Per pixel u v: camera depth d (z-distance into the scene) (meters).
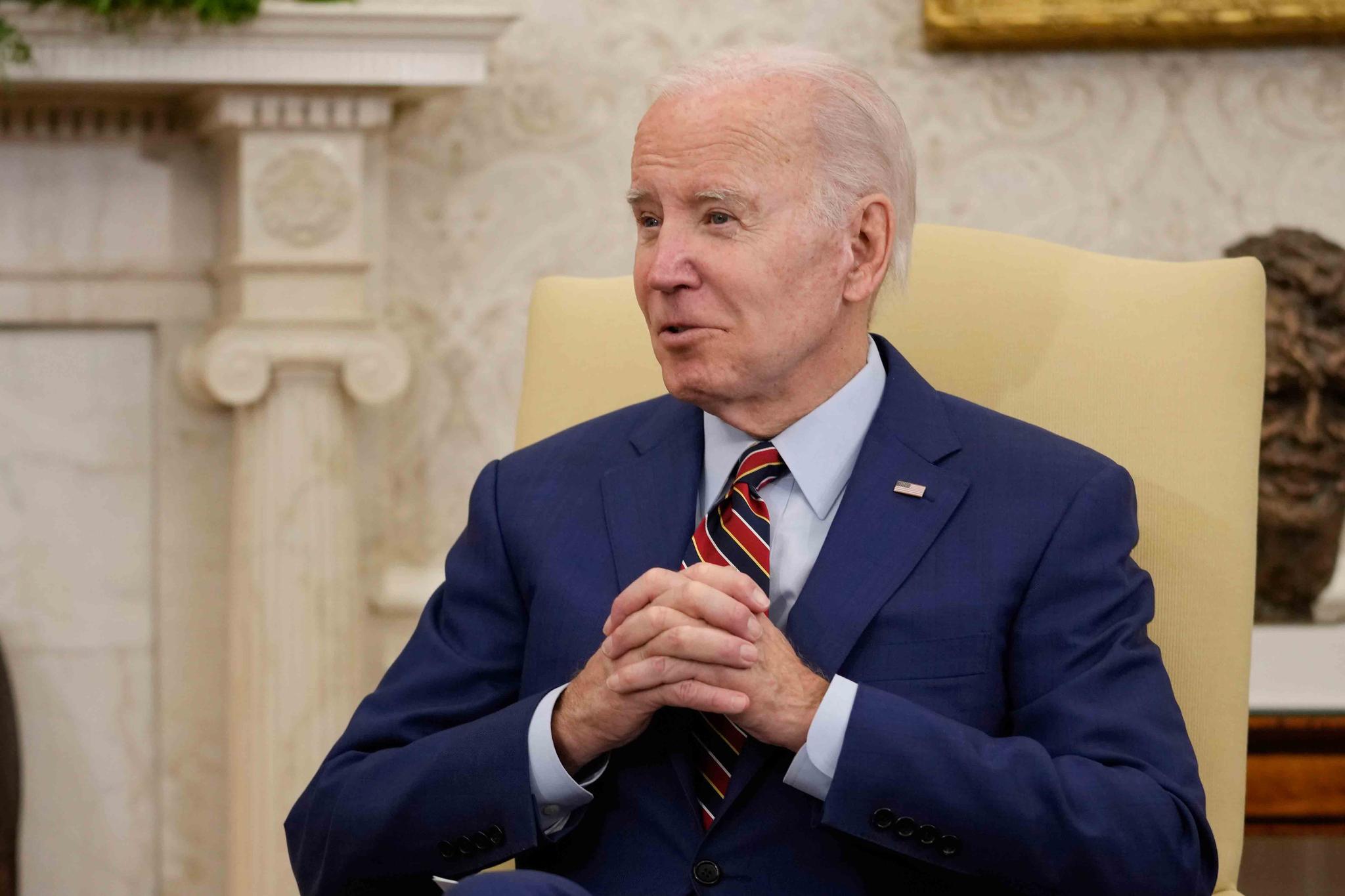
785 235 3.07
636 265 3.18
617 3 6.55
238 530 6.34
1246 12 6.28
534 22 6.53
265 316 6.13
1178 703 3.21
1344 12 6.26
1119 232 6.53
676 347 3.11
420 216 6.55
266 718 6.21
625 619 2.93
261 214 6.08
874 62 6.52
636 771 3.09
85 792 6.54
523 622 3.41
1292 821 4.55
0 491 6.44
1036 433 3.29
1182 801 2.87
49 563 6.48
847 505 3.16
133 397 6.52
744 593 2.87
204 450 6.53
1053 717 2.95
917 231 3.91
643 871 3.03
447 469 6.62
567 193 6.59
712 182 3.05
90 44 5.72
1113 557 3.09
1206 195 6.51
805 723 2.85
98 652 6.53
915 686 2.99
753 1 6.54
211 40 5.77
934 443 3.24
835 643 3.02
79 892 6.55
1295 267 5.84
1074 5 6.31
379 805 3.10
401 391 6.24
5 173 6.30
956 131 6.51
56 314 6.37
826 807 2.81
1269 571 5.78
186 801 6.59
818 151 3.11
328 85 5.95
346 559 6.31
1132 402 3.57
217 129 6.15
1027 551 3.07
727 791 2.99
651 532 3.27
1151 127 6.51
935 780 2.78
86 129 6.34
